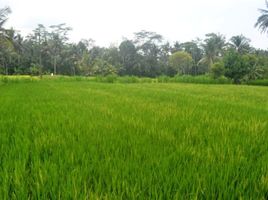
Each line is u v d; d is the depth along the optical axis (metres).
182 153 2.91
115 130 4.17
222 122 5.07
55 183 2.08
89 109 6.83
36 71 66.62
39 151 3.02
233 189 2.01
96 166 2.50
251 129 4.41
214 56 69.94
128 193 1.93
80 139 3.56
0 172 2.33
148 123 4.86
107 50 91.12
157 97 11.48
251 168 2.49
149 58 85.50
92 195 1.84
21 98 10.18
